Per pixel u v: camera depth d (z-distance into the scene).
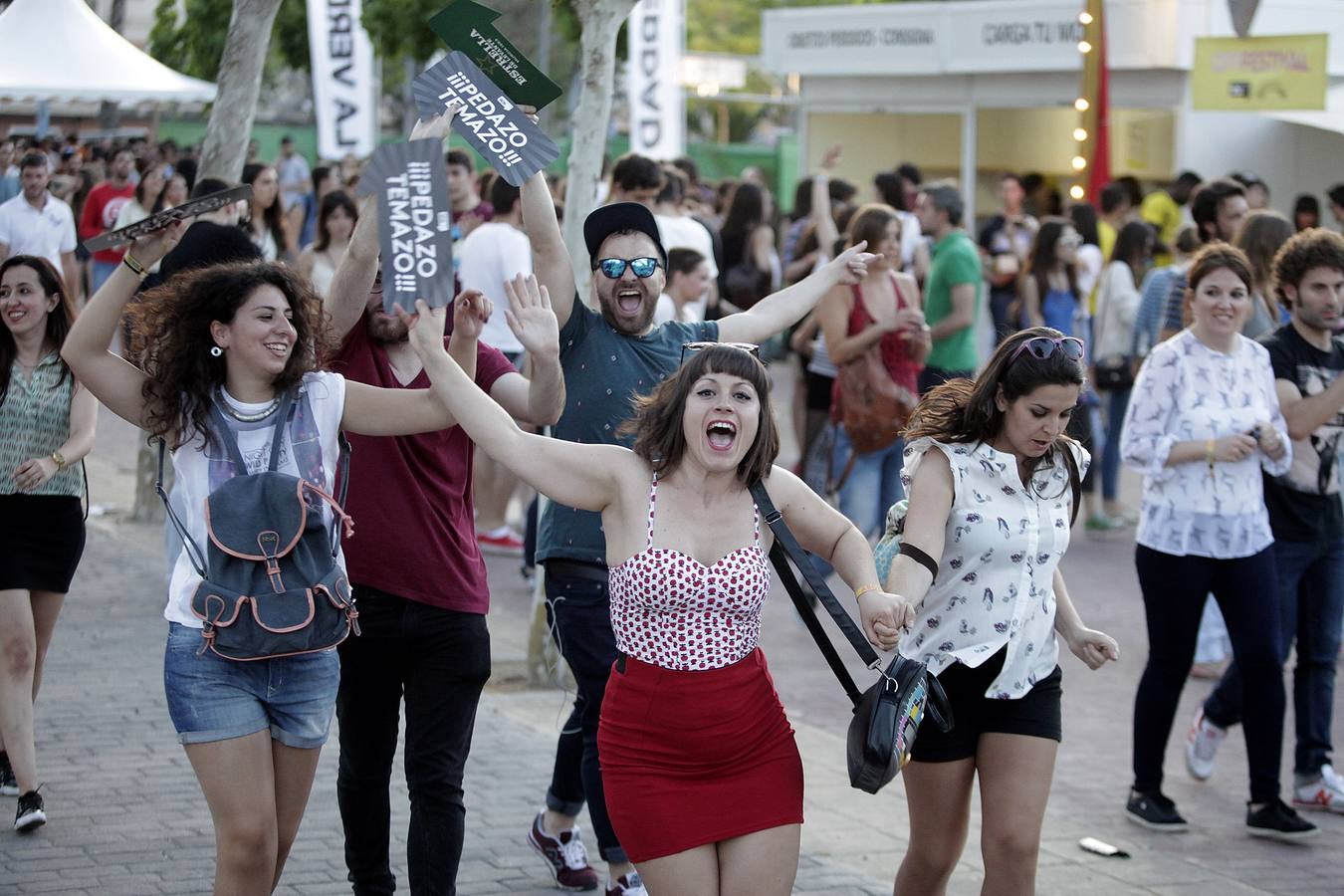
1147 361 6.34
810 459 9.08
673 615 3.84
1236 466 6.14
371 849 4.71
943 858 4.46
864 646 3.94
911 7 18.83
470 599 4.60
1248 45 14.41
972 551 4.36
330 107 15.48
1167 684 6.30
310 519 4.04
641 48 16.67
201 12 14.48
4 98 12.69
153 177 13.70
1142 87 16.80
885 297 8.81
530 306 4.29
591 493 3.96
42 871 5.23
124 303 4.18
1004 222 14.65
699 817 3.80
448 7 4.19
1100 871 5.82
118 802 5.93
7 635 5.66
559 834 5.34
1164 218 15.42
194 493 4.07
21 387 5.73
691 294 8.99
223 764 3.93
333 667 4.14
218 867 4.00
